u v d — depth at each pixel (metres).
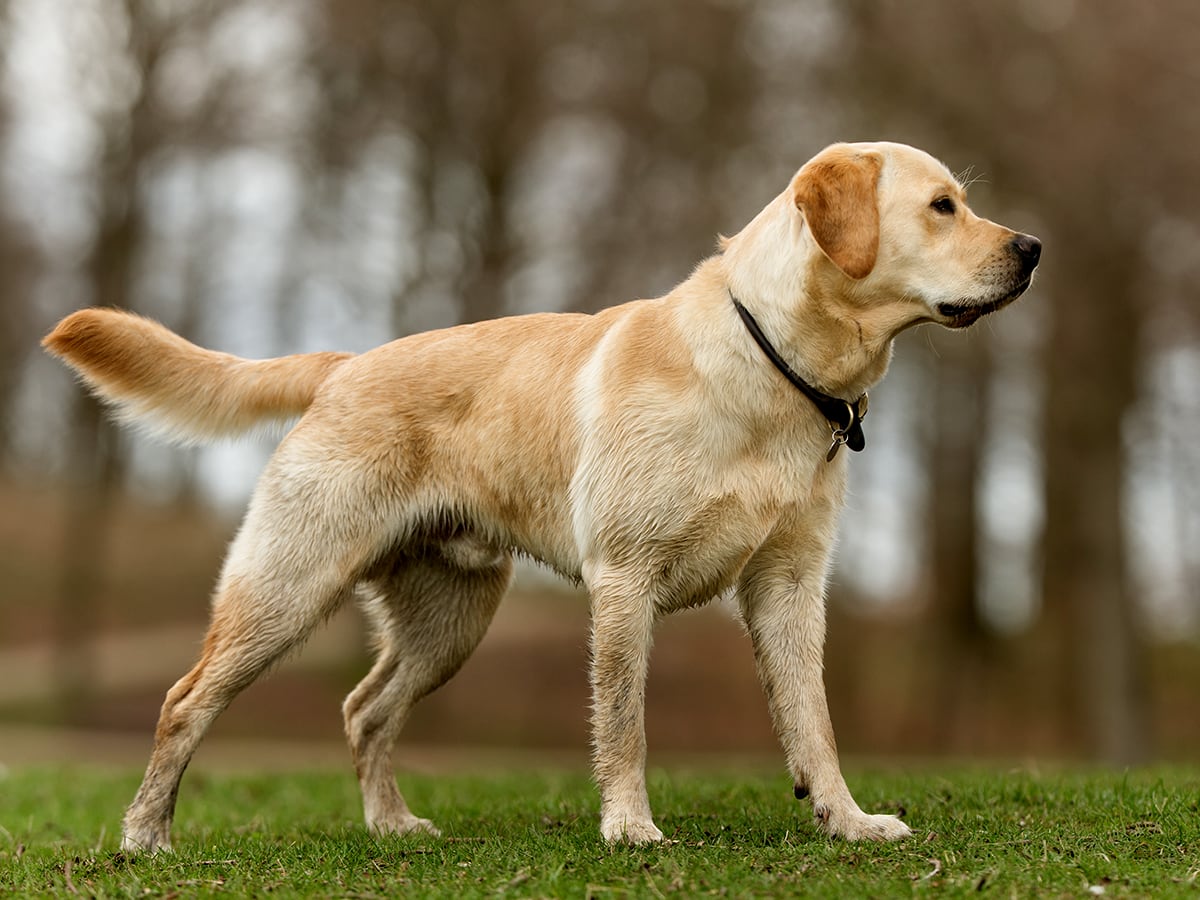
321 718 20.39
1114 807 5.17
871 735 20.34
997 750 19.86
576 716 20.75
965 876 3.92
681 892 3.79
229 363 5.55
